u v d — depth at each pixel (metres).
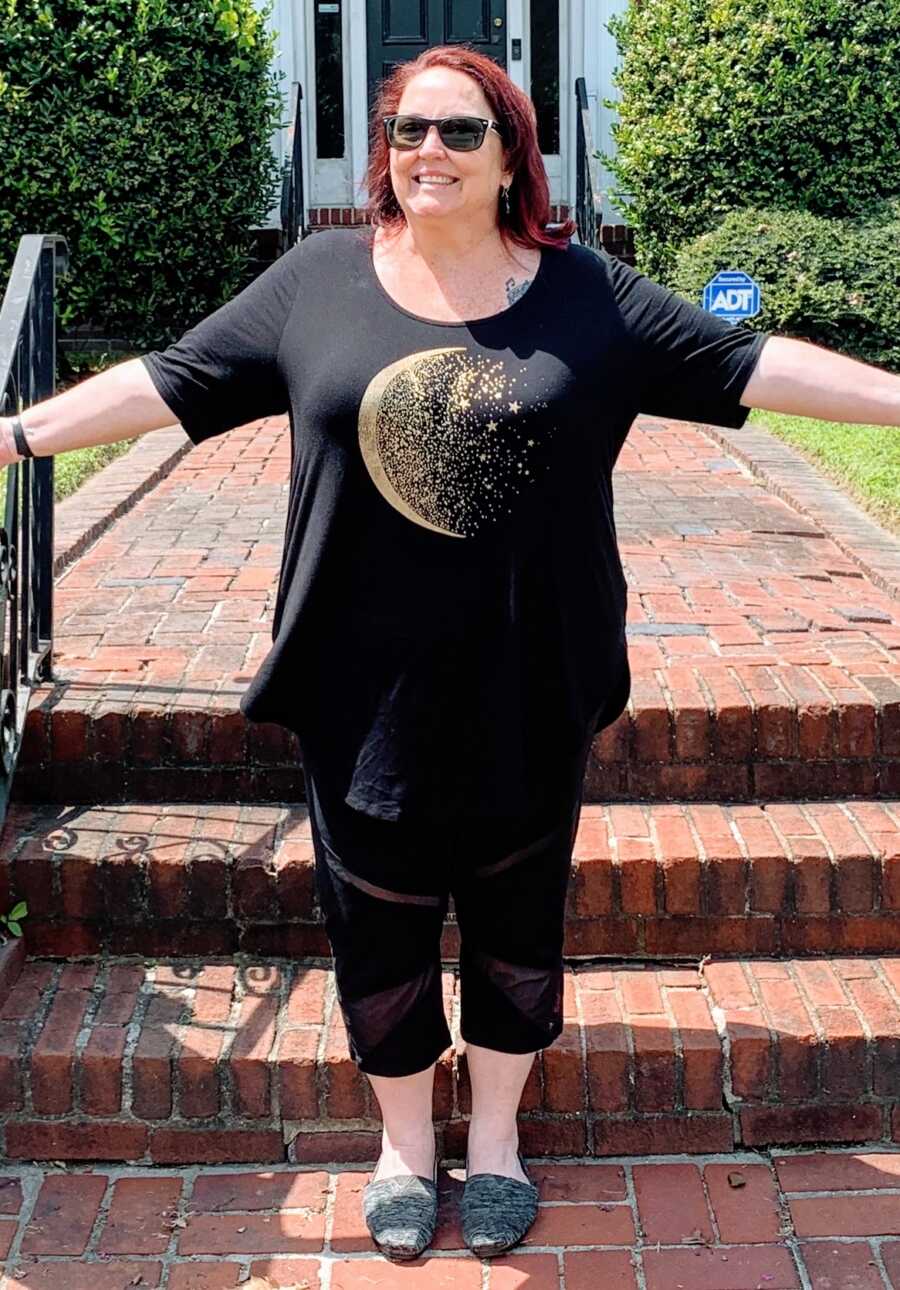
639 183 7.52
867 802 3.05
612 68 9.05
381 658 2.08
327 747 2.18
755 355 2.03
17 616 2.96
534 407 1.96
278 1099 2.59
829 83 7.24
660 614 3.69
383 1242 2.36
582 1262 2.36
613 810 3.02
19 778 3.05
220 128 7.01
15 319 3.02
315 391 2.01
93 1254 2.39
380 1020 2.33
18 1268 2.36
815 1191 2.52
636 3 7.77
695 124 7.34
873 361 6.98
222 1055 2.58
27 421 2.13
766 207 7.35
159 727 3.02
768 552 4.36
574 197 9.43
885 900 2.83
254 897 2.83
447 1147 2.62
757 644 3.44
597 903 2.83
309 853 2.85
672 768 3.05
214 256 7.27
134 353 7.53
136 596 3.87
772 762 3.05
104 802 3.06
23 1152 2.62
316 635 2.12
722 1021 2.65
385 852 2.20
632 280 2.08
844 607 3.77
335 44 9.71
